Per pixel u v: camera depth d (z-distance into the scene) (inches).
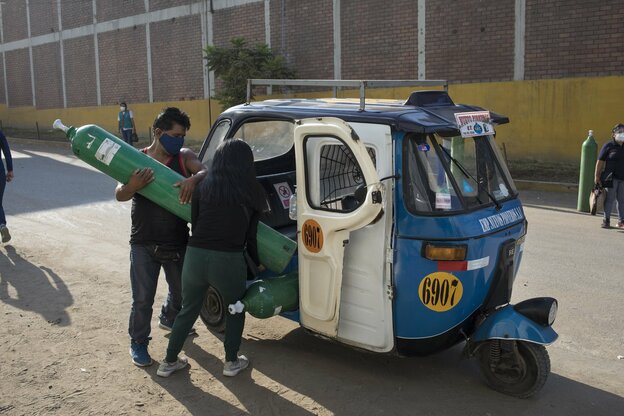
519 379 161.2
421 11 621.3
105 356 184.5
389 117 154.9
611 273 269.7
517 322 156.4
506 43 569.0
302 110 185.3
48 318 214.7
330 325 164.7
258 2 773.3
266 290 167.0
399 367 180.9
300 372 176.2
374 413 153.7
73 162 704.4
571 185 478.9
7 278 260.5
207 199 156.9
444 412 154.9
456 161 165.2
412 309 155.8
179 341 168.7
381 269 154.6
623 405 160.2
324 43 711.1
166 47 916.6
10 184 527.8
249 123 208.5
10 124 1312.7
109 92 1043.9
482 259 158.1
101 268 276.7
